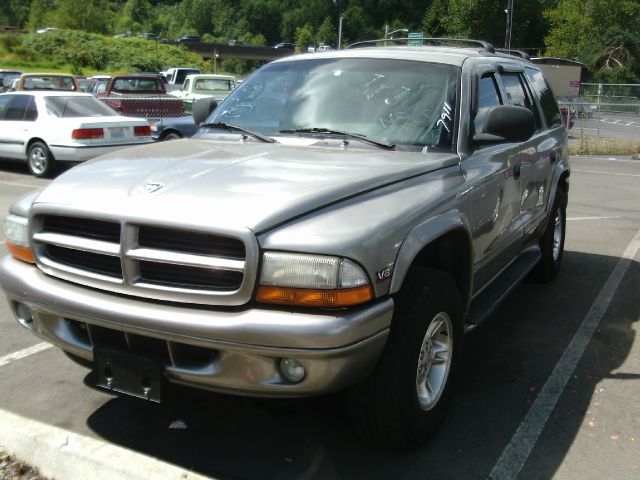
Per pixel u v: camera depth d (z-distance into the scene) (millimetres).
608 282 6340
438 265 3729
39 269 3223
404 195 3230
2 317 5160
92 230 3018
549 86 6289
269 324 2660
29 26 110812
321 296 2686
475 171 3879
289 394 2789
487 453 3336
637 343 4812
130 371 3002
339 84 4230
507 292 4582
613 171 15523
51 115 12555
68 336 3191
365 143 3820
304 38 118250
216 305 2771
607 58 64875
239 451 3318
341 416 3650
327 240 2713
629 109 28250
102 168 3393
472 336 4918
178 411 3693
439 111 3963
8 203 9734
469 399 3902
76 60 69625
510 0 47094
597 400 3916
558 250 6395
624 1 65062
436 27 92938
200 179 3088
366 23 112750
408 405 3117
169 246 2848
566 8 66125
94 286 3004
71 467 2969
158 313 2812
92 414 3670
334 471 3160
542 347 4723
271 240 2715
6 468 3068
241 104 4438
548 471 3191
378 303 2834
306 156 3539
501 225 4379
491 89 4523
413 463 3234
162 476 2846
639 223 9188
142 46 76062
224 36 147000
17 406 3754
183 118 15578
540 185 5402
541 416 3713
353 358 2740
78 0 100375
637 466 3244
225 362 2777
